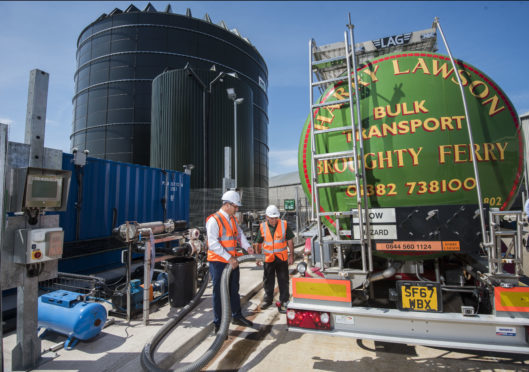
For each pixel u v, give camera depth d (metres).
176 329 3.75
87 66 26.98
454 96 2.77
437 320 2.33
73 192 6.45
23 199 2.79
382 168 2.83
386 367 2.97
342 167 2.99
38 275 2.97
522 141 2.81
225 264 3.76
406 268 3.09
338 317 2.63
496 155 2.71
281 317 4.46
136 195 8.02
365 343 3.54
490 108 2.77
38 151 3.02
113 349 3.24
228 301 3.41
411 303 2.46
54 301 3.49
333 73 4.36
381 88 2.90
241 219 9.30
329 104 2.91
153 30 25.42
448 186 2.71
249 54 30.89
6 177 2.75
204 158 17.62
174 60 25.52
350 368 2.96
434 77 2.83
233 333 3.90
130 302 4.11
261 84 33.06
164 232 5.13
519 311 2.23
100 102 25.55
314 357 3.22
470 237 2.47
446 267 3.20
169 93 17.61
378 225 2.67
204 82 18.45
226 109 18.77
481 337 2.29
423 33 3.55
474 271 2.94
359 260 3.34
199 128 17.70
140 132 24.70
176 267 4.57
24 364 2.82
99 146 25.11
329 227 3.09
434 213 2.53
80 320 3.23
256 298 5.44
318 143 3.15
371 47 3.71
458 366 2.95
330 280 2.68
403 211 2.62
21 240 2.77
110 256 7.30
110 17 26.12
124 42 25.38
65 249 6.12
